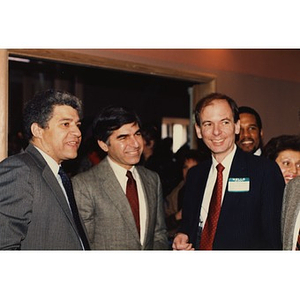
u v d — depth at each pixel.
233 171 2.02
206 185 2.15
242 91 4.50
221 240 1.98
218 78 4.30
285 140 2.66
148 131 4.00
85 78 5.50
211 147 2.02
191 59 4.05
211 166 2.19
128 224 2.20
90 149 3.36
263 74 4.68
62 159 1.83
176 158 3.77
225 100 2.03
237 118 2.07
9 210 1.56
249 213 1.95
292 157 2.58
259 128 3.12
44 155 1.78
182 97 6.14
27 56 2.85
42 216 1.64
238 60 4.48
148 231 2.27
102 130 2.25
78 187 2.19
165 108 6.36
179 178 3.67
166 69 3.80
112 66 3.37
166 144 4.14
